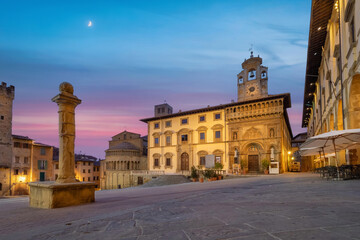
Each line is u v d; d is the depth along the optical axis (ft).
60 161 25.79
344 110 58.44
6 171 181.47
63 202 23.63
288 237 9.86
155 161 181.06
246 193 29.30
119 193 40.37
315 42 89.61
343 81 58.95
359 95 52.08
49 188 23.04
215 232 11.19
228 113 149.48
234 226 12.14
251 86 151.84
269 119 132.77
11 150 186.80
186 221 13.92
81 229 13.35
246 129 140.36
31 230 13.84
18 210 21.84
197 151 160.04
